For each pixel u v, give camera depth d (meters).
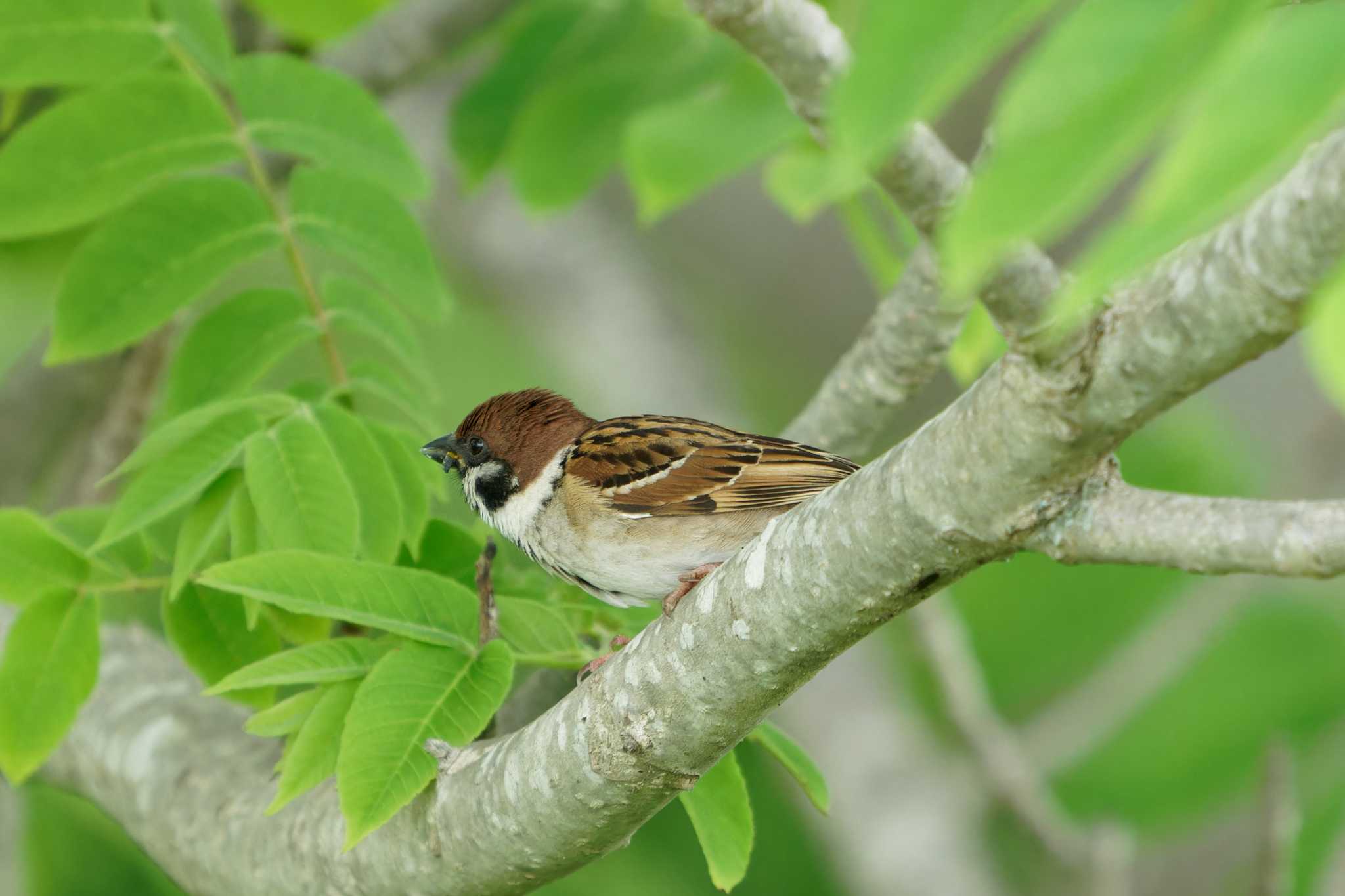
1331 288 3.02
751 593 5.44
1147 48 2.15
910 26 2.18
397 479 7.43
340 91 8.12
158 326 7.55
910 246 9.35
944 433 4.65
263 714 6.45
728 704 5.66
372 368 8.13
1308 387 15.61
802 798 13.98
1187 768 14.62
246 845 7.36
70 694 7.19
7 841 10.28
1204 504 4.26
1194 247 3.82
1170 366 3.92
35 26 7.50
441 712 5.96
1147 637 13.73
